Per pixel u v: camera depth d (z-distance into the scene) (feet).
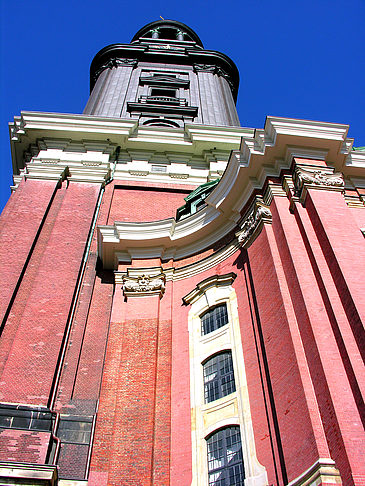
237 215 61.93
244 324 51.31
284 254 48.49
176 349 54.75
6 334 50.88
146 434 46.19
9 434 41.52
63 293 55.93
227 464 43.09
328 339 39.34
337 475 32.27
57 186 73.00
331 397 35.29
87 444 45.68
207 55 135.64
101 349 55.26
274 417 40.83
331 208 49.90
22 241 60.70
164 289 61.36
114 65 130.72
